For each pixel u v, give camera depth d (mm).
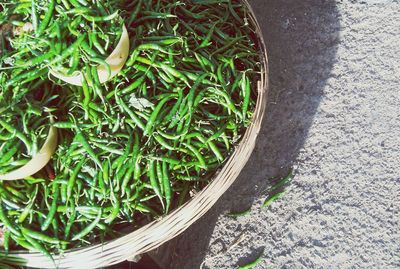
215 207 1406
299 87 1471
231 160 1119
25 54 1099
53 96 1106
